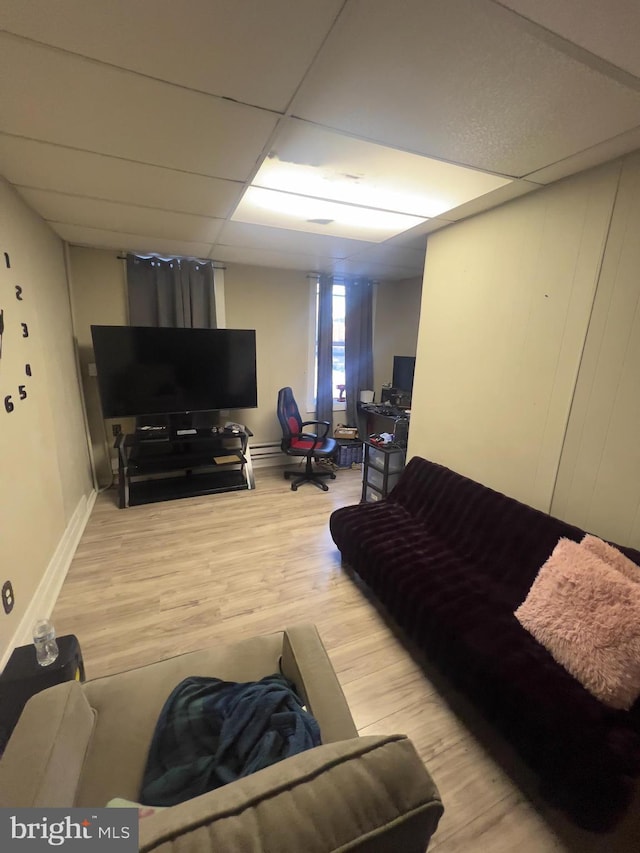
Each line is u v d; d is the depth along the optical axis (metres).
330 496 3.71
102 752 0.98
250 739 0.93
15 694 1.28
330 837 0.43
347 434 4.52
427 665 1.77
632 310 1.54
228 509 3.36
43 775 0.75
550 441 1.89
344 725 0.97
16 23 0.93
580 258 1.70
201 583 2.32
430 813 0.48
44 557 2.12
